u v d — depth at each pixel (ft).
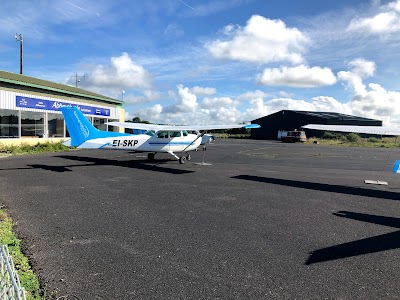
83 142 44.62
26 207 21.68
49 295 10.49
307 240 16.42
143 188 29.43
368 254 14.69
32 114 68.28
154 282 11.60
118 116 100.48
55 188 28.43
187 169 43.62
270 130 216.95
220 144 118.83
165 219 19.60
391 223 19.84
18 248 14.39
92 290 10.91
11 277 9.14
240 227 18.34
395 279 12.21
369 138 173.88
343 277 12.30
